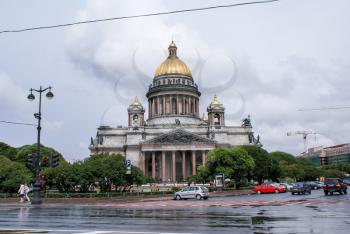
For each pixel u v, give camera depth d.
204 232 24.39
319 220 31.03
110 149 183.62
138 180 91.38
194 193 74.06
